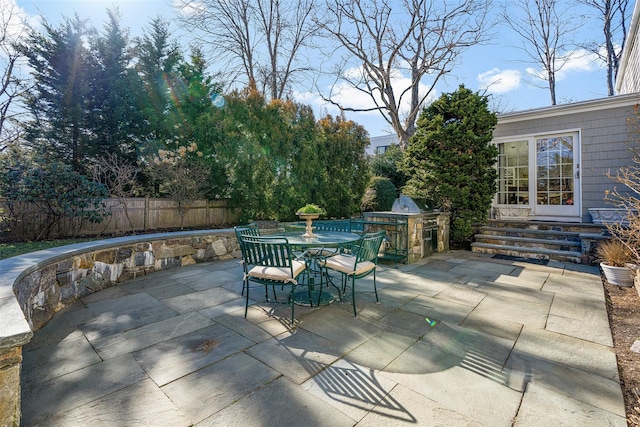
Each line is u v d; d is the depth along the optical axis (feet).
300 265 10.02
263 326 8.84
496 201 24.21
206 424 4.97
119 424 4.97
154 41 30.40
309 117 26.61
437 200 22.02
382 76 35.35
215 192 25.26
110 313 9.82
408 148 23.21
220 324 8.98
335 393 5.79
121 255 13.50
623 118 19.12
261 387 5.96
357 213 30.99
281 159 24.68
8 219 15.56
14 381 4.29
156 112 27.55
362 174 30.40
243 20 40.42
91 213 18.33
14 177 16.22
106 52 28.35
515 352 7.34
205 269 15.75
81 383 6.07
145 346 7.63
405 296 11.51
